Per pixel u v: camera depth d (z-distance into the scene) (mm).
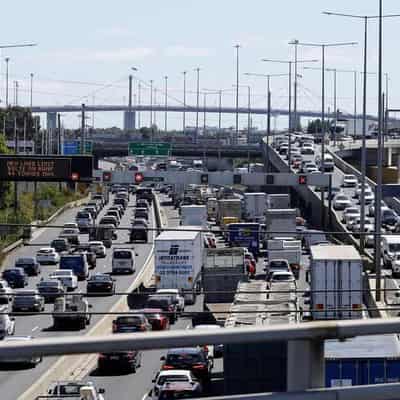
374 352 38594
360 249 106688
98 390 45188
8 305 84688
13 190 140000
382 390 10133
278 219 128125
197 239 95500
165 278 91688
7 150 156125
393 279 89750
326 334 9992
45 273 113250
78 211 171750
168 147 154875
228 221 144625
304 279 105000
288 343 10086
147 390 49812
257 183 118312
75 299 77312
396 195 140250
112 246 140875
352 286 72375
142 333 9625
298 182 120188
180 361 50906
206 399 9695
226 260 88625
